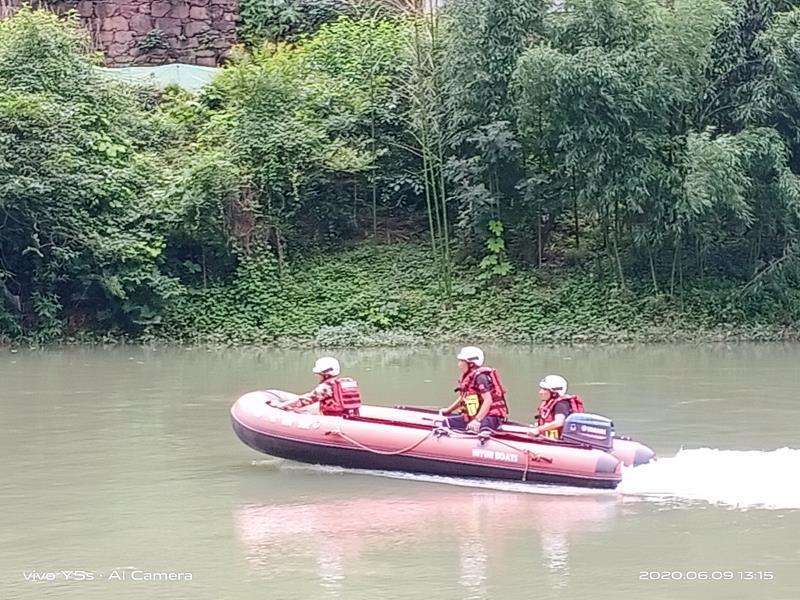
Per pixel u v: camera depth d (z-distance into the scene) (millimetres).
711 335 22750
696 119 23672
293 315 23953
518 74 22500
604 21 22938
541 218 24906
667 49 22719
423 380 17047
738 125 23391
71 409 14664
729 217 23703
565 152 23094
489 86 23906
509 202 24828
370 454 10789
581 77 22156
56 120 23891
